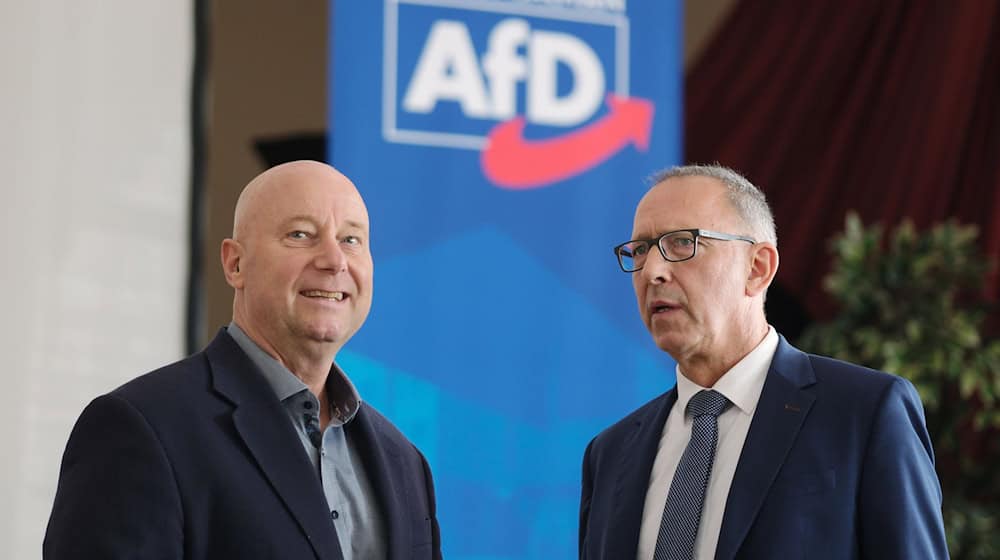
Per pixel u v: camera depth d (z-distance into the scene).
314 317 2.39
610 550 2.60
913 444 2.43
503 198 4.96
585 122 5.05
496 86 4.98
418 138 4.89
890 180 5.86
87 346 3.93
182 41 4.17
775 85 5.83
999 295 5.78
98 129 3.99
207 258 5.18
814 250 5.82
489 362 4.88
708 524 2.49
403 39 4.89
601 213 5.04
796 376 2.57
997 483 5.37
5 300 3.81
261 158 5.28
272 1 5.34
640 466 2.66
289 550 2.25
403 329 4.82
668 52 5.15
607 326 5.00
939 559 2.38
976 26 5.93
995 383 5.18
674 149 5.13
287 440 2.34
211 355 2.42
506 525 4.83
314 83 5.35
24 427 3.81
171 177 4.12
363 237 2.50
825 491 2.40
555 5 5.06
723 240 2.57
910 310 5.29
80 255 3.93
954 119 5.89
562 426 4.92
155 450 2.20
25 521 3.79
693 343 2.56
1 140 3.83
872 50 5.89
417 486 2.57
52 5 3.93
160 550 2.16
